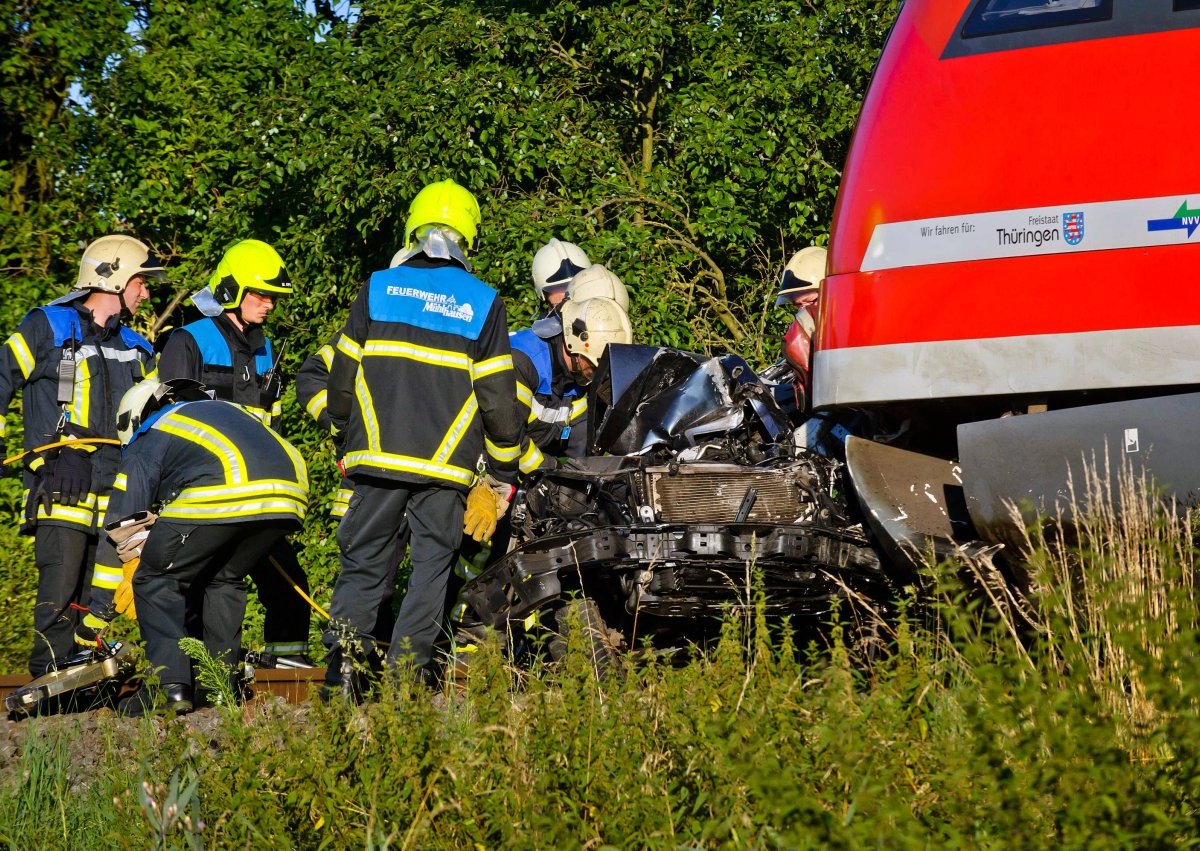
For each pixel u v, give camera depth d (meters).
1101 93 8.45
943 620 7.14
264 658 12.13
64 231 25.09
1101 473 8.01
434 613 10.23
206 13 27.62
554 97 23.05
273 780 6.49
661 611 10.03
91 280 12.58
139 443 10.47
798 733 5.80
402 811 5.92
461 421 10.18
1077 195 8.40
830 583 9.98
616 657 10.28
